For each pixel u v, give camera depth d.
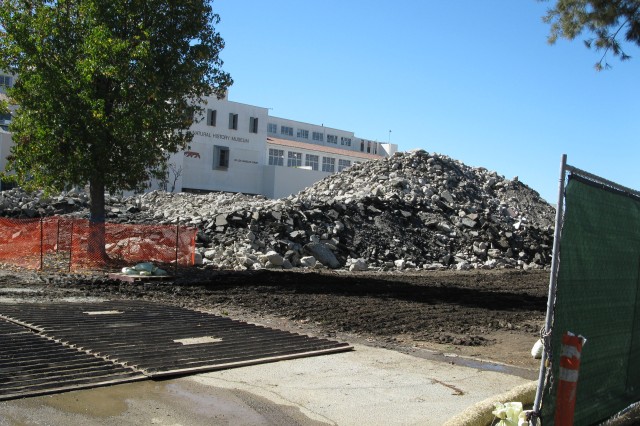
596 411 5.27
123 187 17.31
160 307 10.95
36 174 16.69
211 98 59.03
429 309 12.63
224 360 7.26
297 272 18.19
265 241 20.77
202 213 24.27
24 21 15.76
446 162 35.97
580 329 4.86
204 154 58.47
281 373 6.98
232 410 5.62
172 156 54.53
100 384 6.06
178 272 16.39
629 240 5.72
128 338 8.07
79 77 15.88
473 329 10.64
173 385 6.27
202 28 17.23
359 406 5.95
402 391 6.52
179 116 17.14
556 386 4.52
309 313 11.44
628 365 5.88
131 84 16.23
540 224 31.95
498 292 16.41
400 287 16.38
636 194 5.88
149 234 18.05
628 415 6.15
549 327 4.31
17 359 6.75
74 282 14.04
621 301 5.60
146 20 16.45
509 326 10.98
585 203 4.84
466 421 4.84
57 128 15.77
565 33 13.87
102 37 15.27
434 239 25.62
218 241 20.41
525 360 8.29
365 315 11.44
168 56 16.62
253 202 27.02
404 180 30.77
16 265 16.56
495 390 6.68
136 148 16.33
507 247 26.58
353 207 25.39
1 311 9.62
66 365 6.62
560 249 4.44
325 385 6.60
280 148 70.50
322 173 63.97
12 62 16.09
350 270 20.62
